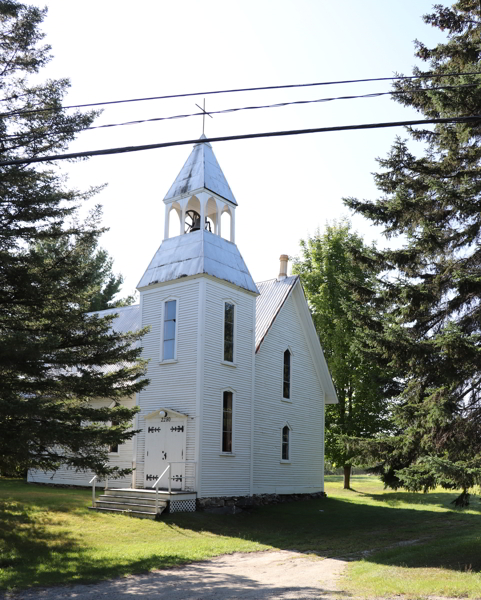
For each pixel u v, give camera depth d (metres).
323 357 32.50
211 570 13.29
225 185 27.38
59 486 29.23
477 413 16.67
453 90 16.16
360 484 42.72
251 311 26.92
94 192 16.97
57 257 16.56
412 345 16.56
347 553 15.73
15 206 15.87
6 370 15.52
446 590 10.44
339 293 37.78
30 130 16.38
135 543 16.38
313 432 31.47
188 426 23.16
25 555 13.98
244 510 24.12
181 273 24.80
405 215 19.02
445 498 32.69
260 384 27.44
